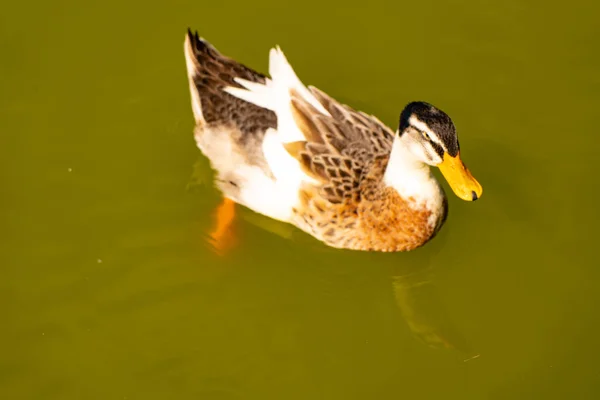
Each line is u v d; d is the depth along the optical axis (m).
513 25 14.38
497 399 10.51
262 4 14.65
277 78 11.38
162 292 11.66
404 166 11.05
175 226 12.30
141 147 13.06
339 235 11.59
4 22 14.28
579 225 12.11
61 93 13.55
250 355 11.09
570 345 10.95
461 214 12.34
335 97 13.60
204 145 12.15
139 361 11.02
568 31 14.27
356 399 10.63
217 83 11.99
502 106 13.45
